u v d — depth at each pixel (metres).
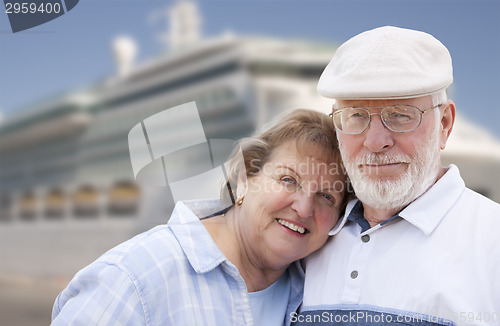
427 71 0.95
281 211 1.05
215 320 0.95
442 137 1.04
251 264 1.10
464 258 0.93
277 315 1.10
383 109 0.95
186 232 1.01
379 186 0.98
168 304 0.93
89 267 0.92
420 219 0.98
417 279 0.94
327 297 1.05
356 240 1.07
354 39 1.02
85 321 0.87
